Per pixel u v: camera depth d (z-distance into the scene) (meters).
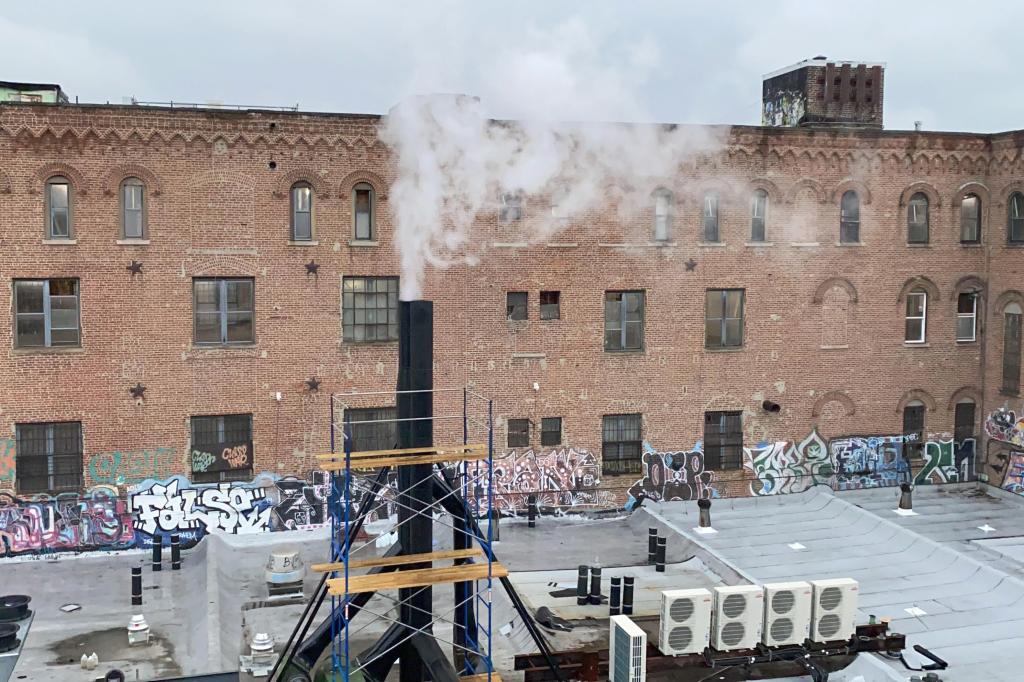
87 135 25.89
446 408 29.09
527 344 29.53
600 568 23.03
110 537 26.86
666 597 17.56
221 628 21.45
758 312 31.25
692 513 30.09
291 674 15.69
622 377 30.34
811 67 33.91
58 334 26.38
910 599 22.41
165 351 26.94
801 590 18.02
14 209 25.67
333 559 16.75
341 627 15.75
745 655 17.83
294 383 27.92
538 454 29.88
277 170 27.28
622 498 30.62
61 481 26.56
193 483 27.42
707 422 31.23
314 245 27.69
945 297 32.84
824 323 31.89
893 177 31.95
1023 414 31.70
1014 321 32.03
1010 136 31.70
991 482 33.06
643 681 16.69
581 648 19.58
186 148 26.61
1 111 25.25
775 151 30.84
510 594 17.02
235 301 27.45
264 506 27.84
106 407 26.64
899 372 32.66
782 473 31.86
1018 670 18.53
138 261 26.56
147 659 20.17
